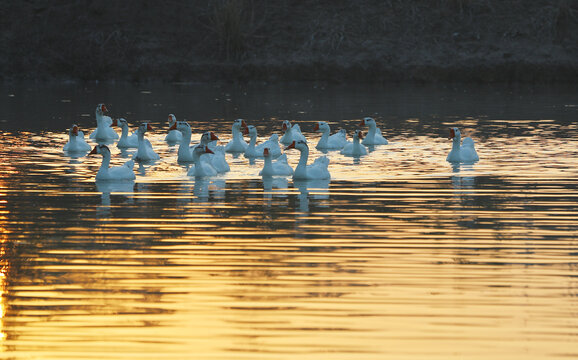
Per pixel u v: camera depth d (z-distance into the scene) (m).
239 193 20.34
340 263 14.46
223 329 11.70
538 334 11.54
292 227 16.89
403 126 34.66
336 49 55.81
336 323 11.88
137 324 11.88
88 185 21.33
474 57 55.00
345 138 29.84
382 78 54.78
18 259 14.71
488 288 13.23
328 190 20.75
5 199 19.55
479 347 11.14
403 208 18.67
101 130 31.17
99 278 13.70
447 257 14.84
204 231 16.56
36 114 38.16
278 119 37.28
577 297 12.86
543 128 33.47
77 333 11.61
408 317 12.09
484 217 17.81
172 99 45.53
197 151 22.70
